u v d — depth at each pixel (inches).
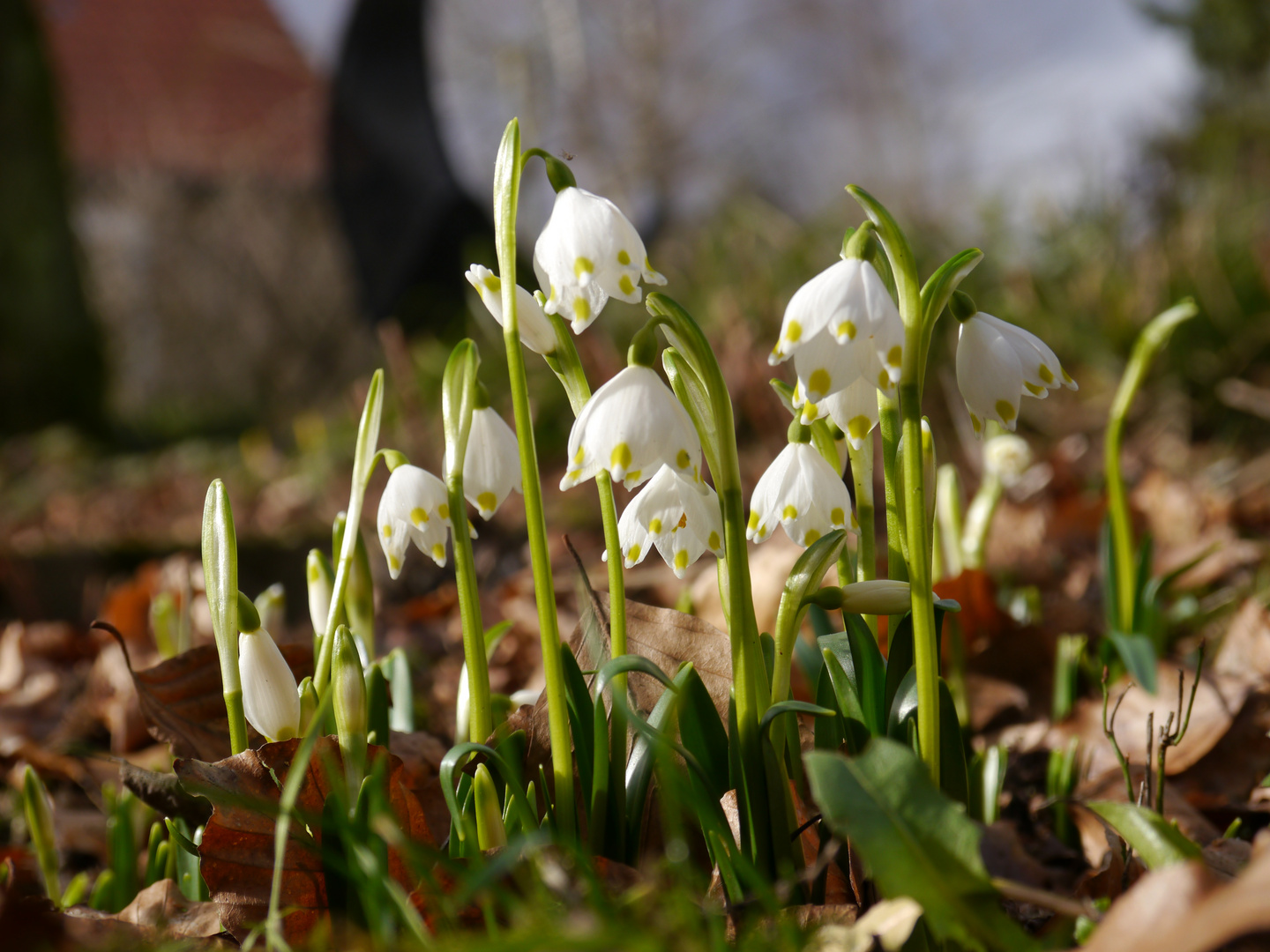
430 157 93.9
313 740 10.6
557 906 10.6
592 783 11.8
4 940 10.4
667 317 11.0
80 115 176.7
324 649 12.5
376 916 10.6
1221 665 17.3
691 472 11.0
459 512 11.7
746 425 44.5
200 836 11.6
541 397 50.1
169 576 27.8
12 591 40.3
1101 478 38.9
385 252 96.0
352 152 97.0
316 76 186.7
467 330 59.5
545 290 11.5
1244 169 78.2
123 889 14.1
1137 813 10.5
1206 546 25.5
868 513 12.1
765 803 11.3
